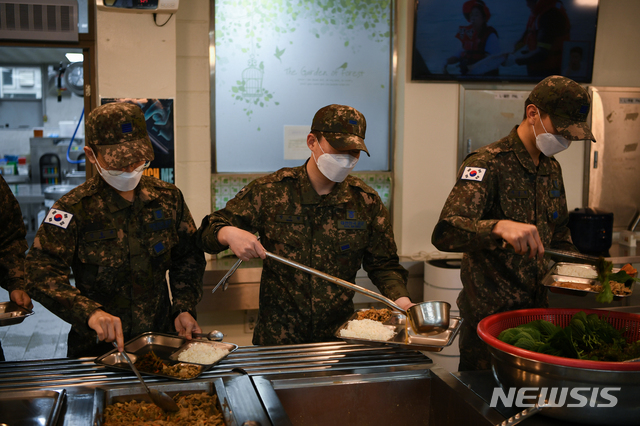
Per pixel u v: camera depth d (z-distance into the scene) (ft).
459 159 11.48
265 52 10.88
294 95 11.11
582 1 11.21
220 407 3.73
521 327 4.30
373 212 6.10
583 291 5.13
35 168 22.56
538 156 6.03
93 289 5.27
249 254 4.90
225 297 10.16
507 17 10.98
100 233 5.25
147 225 5.49
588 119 11.85
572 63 11.46
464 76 11.08
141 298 5.43
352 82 11.32
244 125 10.98
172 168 10.03
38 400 3.70
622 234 11.78
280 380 4.14
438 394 4.26
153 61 9.76
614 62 11.97
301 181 5.96
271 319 5.86
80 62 16.69
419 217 11.50
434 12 10.71
